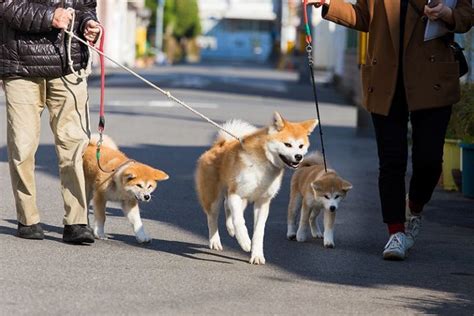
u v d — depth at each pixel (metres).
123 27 74.06
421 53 10.39
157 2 100.25
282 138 9.67
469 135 15.34
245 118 28.78
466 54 17.67
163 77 54.50
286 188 15.66
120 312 7.68
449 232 12.38
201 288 8.66
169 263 9.72
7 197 13.39
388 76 10.47
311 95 44.62
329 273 9.67
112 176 10.69
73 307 7.76
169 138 22.52
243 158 9.73
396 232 10.55
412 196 11.03
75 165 10.35
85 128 10.43
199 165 10.51
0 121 24.02
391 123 10.59
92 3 10.65
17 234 10.66
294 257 10.46
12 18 9.88
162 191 14.77
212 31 133.38
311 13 75.56
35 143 10.38
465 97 15.45
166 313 7.71
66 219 10.45
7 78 10.20
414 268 10.10
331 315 7.93
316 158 12.09
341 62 51.38
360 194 15.40
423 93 10.33
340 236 11.91
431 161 10.50
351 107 37.12
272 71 81.25
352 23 10.79
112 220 12.17
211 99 37.25
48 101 10.39
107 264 9.48
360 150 21.53
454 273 9.90
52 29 10.11
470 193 15.08
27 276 8.76
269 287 8.86
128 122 26.05
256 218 10.02
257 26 134.50
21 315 7.46
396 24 10.42
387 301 8.53
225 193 10.50
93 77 50.47
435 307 8.39
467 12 10.45
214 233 10.56
